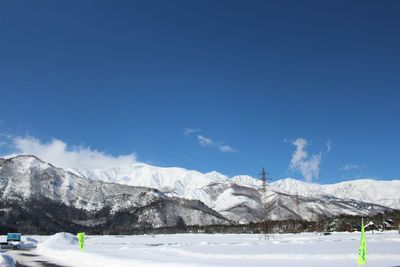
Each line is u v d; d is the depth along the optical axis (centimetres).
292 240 10219
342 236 12475
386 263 4000
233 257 4938
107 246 8431
